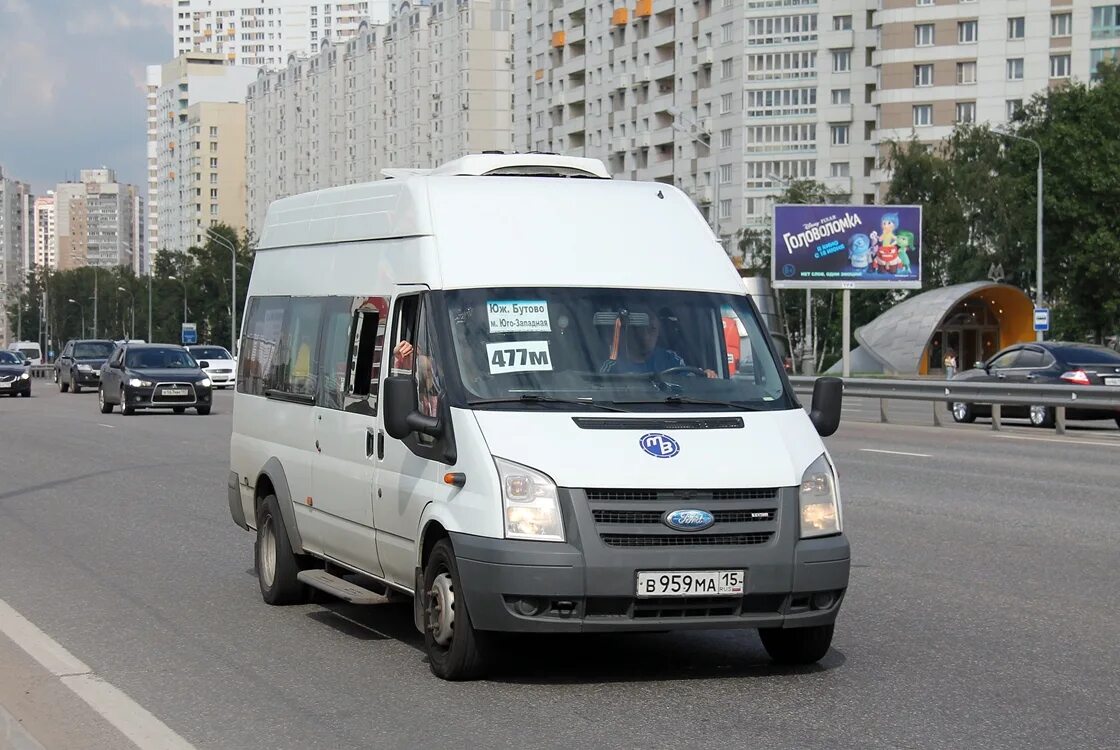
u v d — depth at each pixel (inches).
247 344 412.2
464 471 274.1
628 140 4446.4
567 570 259.8
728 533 266.7
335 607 376.8
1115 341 2918.3
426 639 290.5
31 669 300.2
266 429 387.5
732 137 4099.4
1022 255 3112.7
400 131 5964.6
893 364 2901.1
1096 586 394.0
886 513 553.9
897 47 3978.8
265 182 7204.7
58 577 423.5
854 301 3607.3
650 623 264.8
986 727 245.0
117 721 255.1
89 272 6643.7
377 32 6092.5
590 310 301.4
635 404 286.2
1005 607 362.9
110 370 1332.4
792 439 282.7
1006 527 514.3
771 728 244.8
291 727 249.6
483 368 288.5
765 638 297.9
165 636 335.9
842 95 4035.4
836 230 2091.5
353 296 338.0
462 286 300.0
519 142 5093.5
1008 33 3919.8
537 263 306.7
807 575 270.4
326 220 363.6
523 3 5009.8
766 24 4040.4
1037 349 1075.9
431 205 311.7
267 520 384.5
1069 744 234.2
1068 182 2787.9
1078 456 797.9
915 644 318.0
